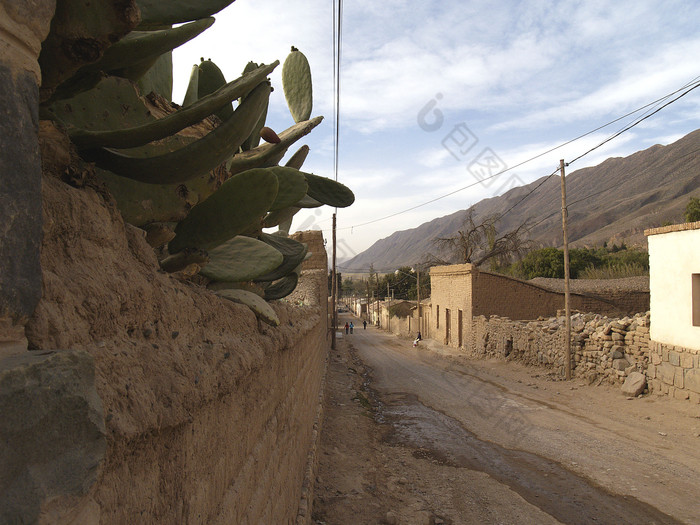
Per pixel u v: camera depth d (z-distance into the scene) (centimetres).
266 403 236
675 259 1004
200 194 212
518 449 746
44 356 73
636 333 1141
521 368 1620
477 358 2052
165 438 109
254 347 202
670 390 1005
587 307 2225
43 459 68
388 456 718
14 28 76
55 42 112
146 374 110
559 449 737
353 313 8894
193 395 121
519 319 2219
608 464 666
